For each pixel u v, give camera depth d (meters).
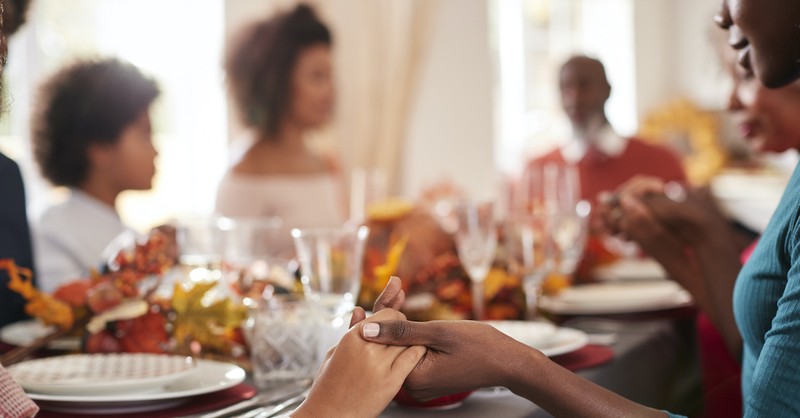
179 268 1.37
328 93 2.96
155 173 2.19
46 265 2.01
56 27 3.22
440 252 1.66
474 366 0.86
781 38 0.94
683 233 1.58
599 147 3.54
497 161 5.59
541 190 2.67
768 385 0.83
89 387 1.00
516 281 1.62
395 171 3.80
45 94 2.12
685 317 1.81
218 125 3.63
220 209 2.94
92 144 2.09
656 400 1.53
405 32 3.77
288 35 2.90
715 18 1.05
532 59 6.00
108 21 3.38
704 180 6.42
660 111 6.95
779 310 0.86
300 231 1.18
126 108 2.10
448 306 1.53
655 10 7.18
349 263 1.18
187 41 3.60
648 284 2.14
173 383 1.09
